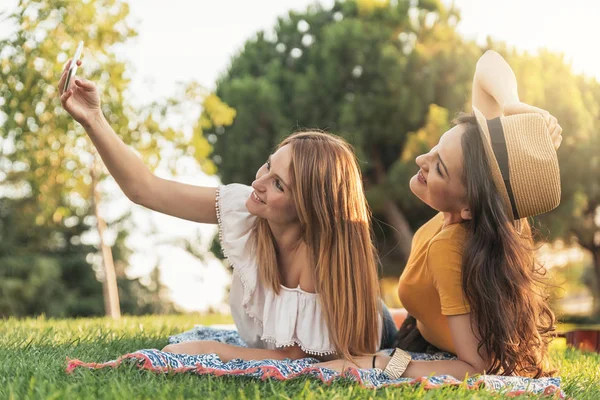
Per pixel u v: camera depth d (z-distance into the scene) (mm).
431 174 2219
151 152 7516
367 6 14648
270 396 1804
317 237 2258
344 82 13914
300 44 15523
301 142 2244
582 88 15320
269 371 2002
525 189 2148
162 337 3383
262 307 2377
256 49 15922
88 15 6527
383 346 2783
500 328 2137
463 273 2164
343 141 2363
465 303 2178
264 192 2219
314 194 2207
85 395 1670
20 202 16172
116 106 7027
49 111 6617
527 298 2186
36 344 2619
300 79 14109
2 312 15570
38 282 15797
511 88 2695
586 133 13789
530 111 2395
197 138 7758
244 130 14305
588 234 15531
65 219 16734
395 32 14336
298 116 14039
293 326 2262
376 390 1979
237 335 3107
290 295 2289
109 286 7590
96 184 7656
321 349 2264
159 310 16797
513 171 2135
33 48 6340
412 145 12680
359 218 2307
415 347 2699
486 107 2783
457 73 13695
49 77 6383
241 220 2373
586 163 13570
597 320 16328
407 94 13367
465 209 2205
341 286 2244
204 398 1724
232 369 2082
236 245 2361
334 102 13930
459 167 2176
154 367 1994
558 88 13953
